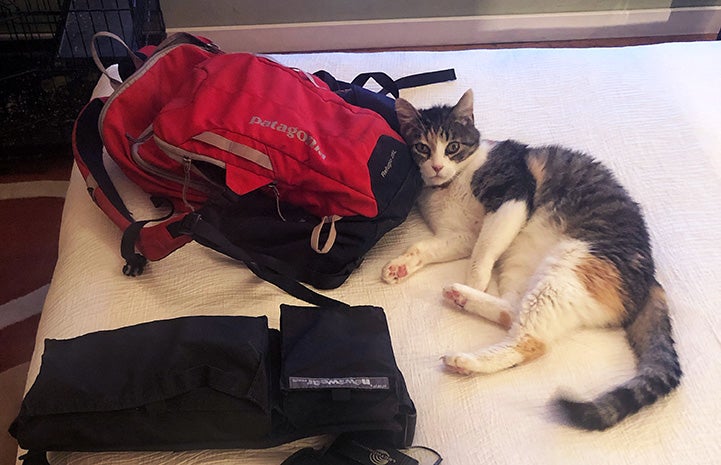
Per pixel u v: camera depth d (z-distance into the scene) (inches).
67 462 39.2
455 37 106.7
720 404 41.6
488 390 43.0
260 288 49.3
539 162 55.4
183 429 38.1
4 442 59.4
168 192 54.2
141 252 49.1
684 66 67.5
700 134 60.2
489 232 51.7
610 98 64.0
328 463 38.5
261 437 38.9
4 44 89.5
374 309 44.6
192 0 98.6
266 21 102.3
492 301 47.4
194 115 50.1
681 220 52.9
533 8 104.6
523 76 66.9
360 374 39.4
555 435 40.3
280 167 49.8
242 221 50.4
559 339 45.8
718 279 48.8
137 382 37.8
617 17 106.3
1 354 66.7
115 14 89.5
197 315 45.8
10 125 84.4
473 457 39.4
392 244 54.1
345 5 101.7
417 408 42.2
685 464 38.8
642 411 41.4
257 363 39.1
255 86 53.2
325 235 50.4
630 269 47.3
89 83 87.0
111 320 46.5
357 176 49.8
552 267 47.3
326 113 54.1
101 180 53.6
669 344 44.3
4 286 73.5
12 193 83.5
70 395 37.1
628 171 57.0
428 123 55.8
